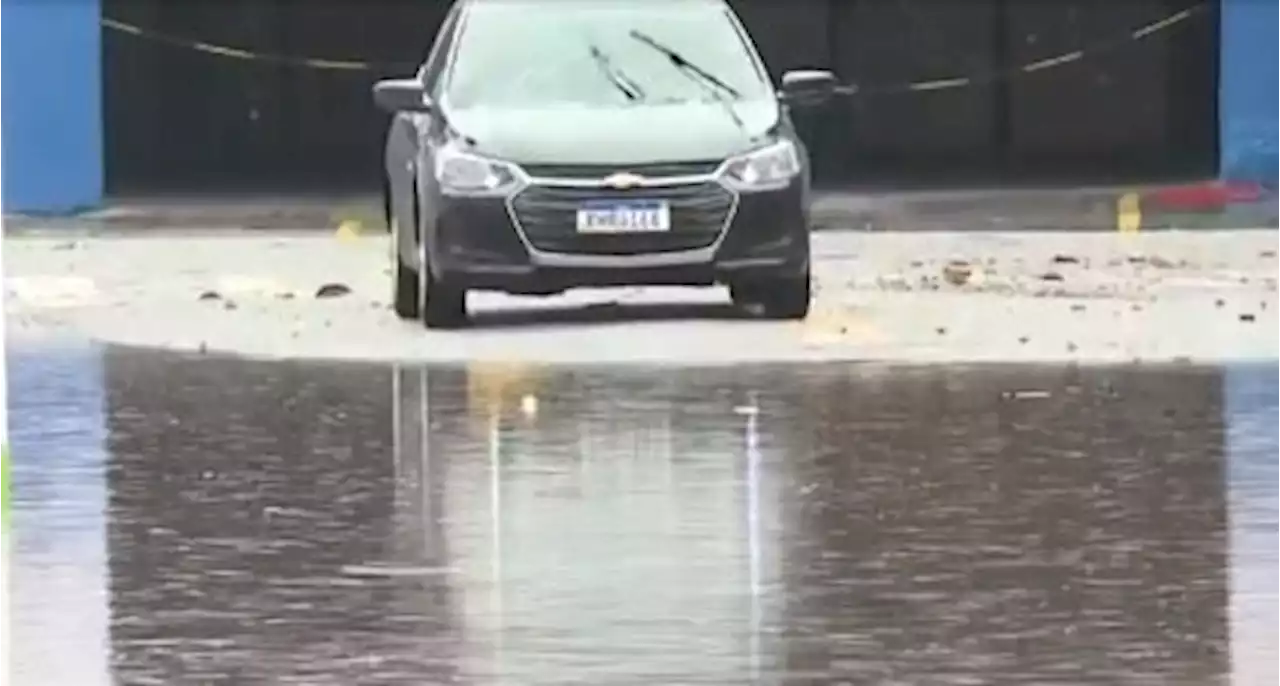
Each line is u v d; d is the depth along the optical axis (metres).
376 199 82.44
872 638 25.42
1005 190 82.38
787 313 50.19
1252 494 32.50
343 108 83.62
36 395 41.59
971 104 84.00
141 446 36.78
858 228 71.12
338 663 24.64
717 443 36.31
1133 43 83.12
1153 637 25.42
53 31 79.25
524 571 28.55
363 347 47.25
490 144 48.56
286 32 83.38
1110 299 53.12
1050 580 27.92
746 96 50.25
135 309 53.47
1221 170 81.88
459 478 33.97
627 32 51.06
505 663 24.58
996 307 51.94
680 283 48.75
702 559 29.06
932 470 34.25
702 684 23.75
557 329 49.56
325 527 31.05
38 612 26.91
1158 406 39.25
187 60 82.69
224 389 42.09
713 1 52.34
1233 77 81.12
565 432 37.34
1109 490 32.84
